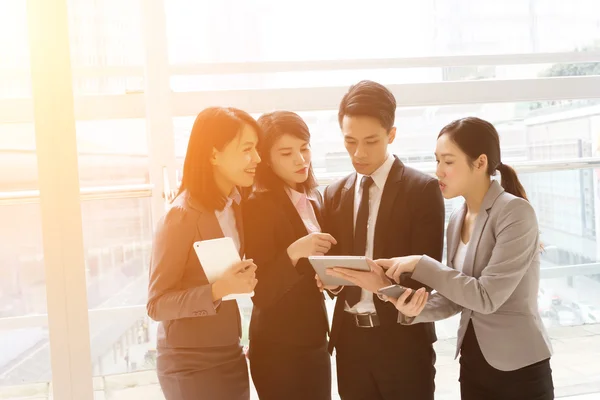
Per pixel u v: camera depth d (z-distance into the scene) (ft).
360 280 5.12
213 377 5.27
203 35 10.28
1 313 9.92
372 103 5.59
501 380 5.32
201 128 5.29
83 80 9.32
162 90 9.72
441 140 5.57
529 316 5.35
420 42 10.89
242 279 4.95
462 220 5.91
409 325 5.76
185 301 4.95
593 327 11.69
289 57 10.60
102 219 9.45
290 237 5.90
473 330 5.54
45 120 4.33
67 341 4.44
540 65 11.23
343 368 6.07
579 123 11.30
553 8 11.10
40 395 9.69
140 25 9.69
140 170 9.91
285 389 5.91
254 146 5.44
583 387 9.53
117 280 9.64
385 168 5.92
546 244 11.46
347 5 10.61
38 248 9.92
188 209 5.21
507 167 5.80
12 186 9.65
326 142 10.66
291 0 10.46
